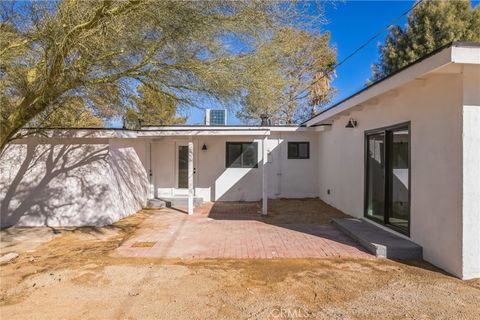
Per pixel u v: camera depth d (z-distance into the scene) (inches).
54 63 190.9
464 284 175.2
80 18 178.9
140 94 263.0
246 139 515.5
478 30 663.8
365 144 323.0
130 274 193.8
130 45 210.1
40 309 150.5
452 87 187.8
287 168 528.1
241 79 232.4
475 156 180.2
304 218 368.2
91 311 148.0
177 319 140.3
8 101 231.8
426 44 686.5
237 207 450.9
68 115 298.4
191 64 226.4
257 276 189.5
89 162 339.9
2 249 253.6
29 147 338.3
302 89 746.8
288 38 235.3
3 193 337.4
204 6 195.6
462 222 181.3
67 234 301.4
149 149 485.1
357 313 144.5
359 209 343.0
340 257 224.1
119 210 368.2
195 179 512.4
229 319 140.1
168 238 279.4
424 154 217.8
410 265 207.2
